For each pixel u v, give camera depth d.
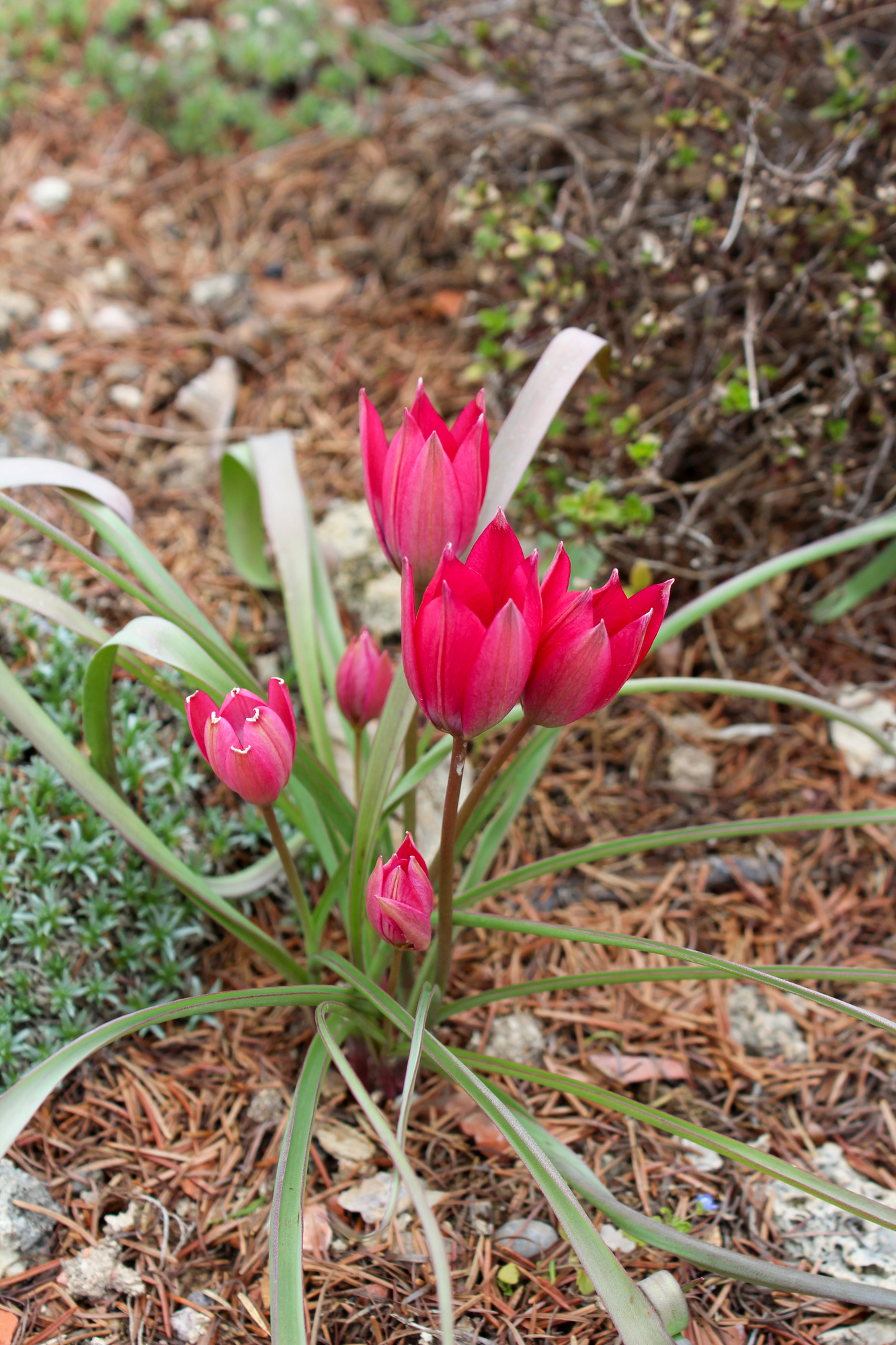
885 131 0.65
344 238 0.90
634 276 0.69
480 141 0.82
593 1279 0.44
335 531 0.71
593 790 0.64
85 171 0.93
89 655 0.61
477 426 0.45
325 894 0.52
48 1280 0.50
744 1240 0.52
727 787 0.64
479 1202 0.53
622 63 0.73
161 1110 0.54
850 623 0.70
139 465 0.75
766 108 0.62
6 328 0.81
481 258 0.74
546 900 0.61
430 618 0.42
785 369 0.68
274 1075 0.55
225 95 0.95
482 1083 0.47
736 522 0.69
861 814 0.51
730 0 0.65
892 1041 0.57
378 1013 0.52
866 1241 0.52
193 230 0.90
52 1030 0.54
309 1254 0.51
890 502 0.69
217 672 0.49
